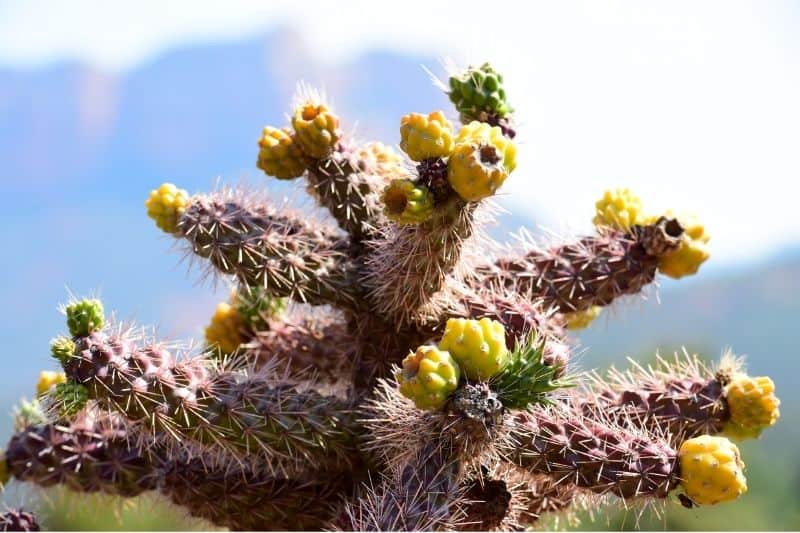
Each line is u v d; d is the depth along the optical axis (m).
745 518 3.38
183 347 1.18
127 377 1.15
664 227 1.23
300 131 1.21
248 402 1.18
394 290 1.19
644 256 1.23
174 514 1.24
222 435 1.17
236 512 1.20
